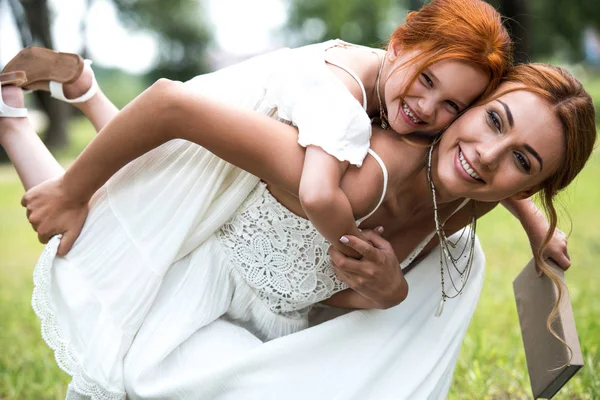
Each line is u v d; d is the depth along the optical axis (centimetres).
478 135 219
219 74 255
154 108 223
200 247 247
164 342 238
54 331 241
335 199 213
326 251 241
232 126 220
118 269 242
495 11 227
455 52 215
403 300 251
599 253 616
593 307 467
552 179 232
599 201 857
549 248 279
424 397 257
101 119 288
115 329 238
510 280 537
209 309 246
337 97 222
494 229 718
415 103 223
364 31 2638
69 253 248
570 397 348
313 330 246
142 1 2436
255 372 238
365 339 252
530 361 276
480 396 346
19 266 632
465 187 224
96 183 241
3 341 425
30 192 246
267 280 248
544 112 217
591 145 229
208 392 235
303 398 241
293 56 237
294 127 229
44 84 280
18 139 261
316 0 2741
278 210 238
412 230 262
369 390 250
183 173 240
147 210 242
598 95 2009
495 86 224
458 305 272
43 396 354
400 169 232
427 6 228
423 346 262
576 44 2231
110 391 236
